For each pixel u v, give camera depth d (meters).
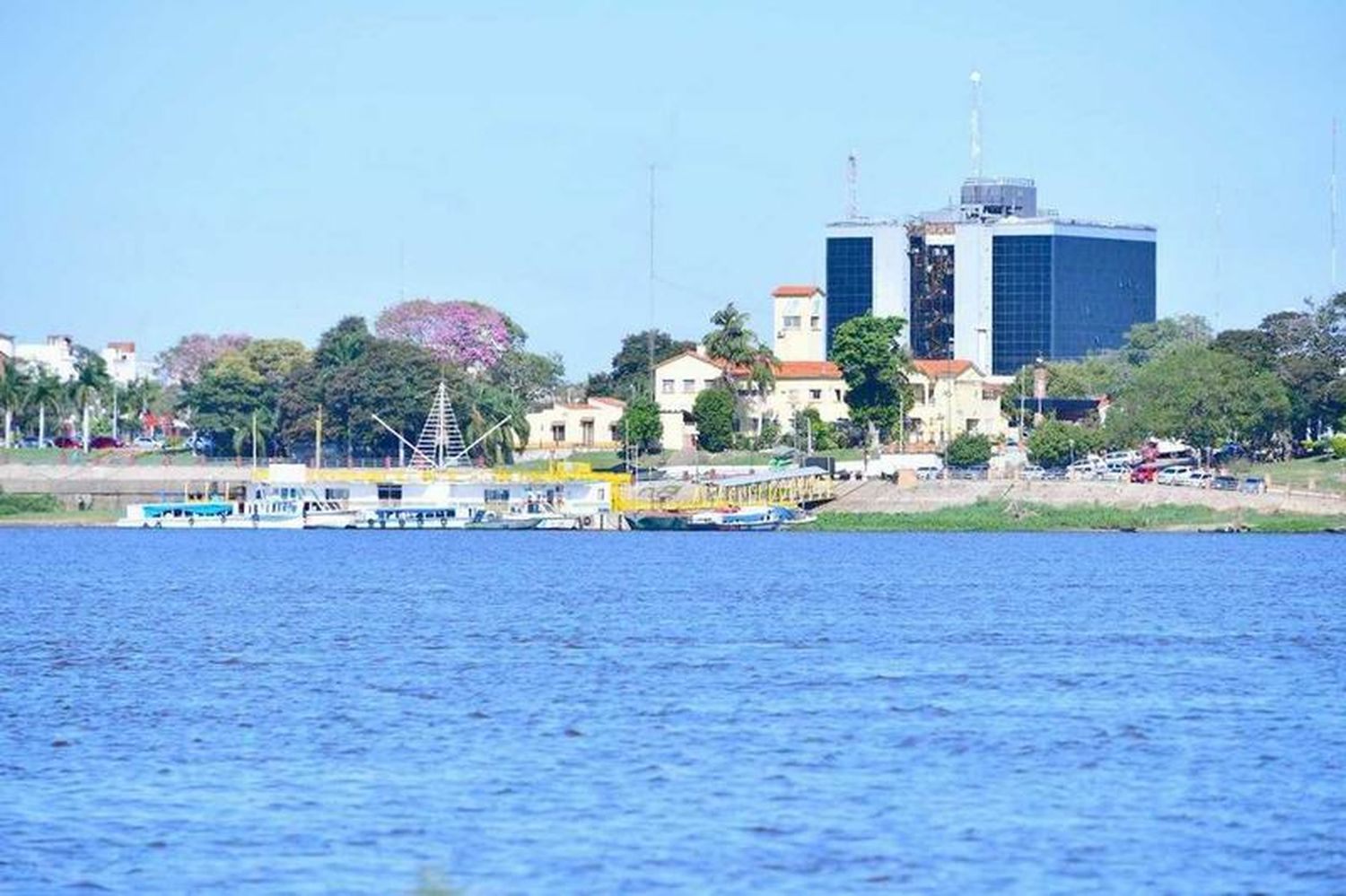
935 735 198.25
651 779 176.00
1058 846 152.88
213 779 176.25
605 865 148.12
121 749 191.12
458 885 142.50
